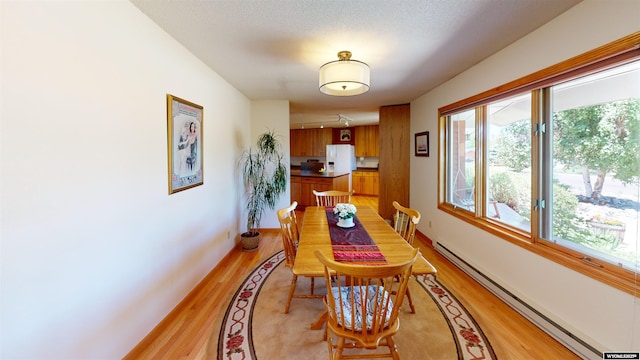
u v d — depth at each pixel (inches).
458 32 77.7
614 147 59.1
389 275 48.4
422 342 71.0
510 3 62.9
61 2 47.4
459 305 88.2
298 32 77.6
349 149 324.5
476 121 109.2
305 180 249.0
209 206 109.9
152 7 65.1
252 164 160.6
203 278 104.4
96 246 55.3
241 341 71.5
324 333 74.4
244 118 157.3
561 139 72.1
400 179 191.0
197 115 97.1
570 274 66.4
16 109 40.9
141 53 68.0
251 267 120.8
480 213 108.3
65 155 48.5
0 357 39.6
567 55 65.7
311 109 210.5
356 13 67.4
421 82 132.3
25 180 42.2
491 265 97.7
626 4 52.6
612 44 55.1
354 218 104.0
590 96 63.9
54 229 46.6
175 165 83.4
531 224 80.0
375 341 51.4
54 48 46.3
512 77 85.4
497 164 100.3
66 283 48.9
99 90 55.6
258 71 112.4
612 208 59.7
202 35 79.9
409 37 80.7
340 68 79.8
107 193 58.0
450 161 136.6
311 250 69.3
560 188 72.7
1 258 39.4
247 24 73.0
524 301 80.2
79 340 51.6
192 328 77.7
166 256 79.9
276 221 174.7
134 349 66.2
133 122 65.6
